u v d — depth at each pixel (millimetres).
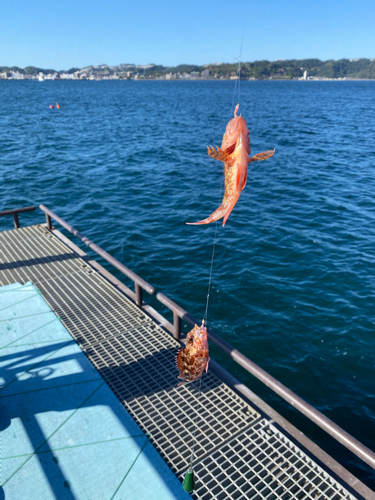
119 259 10391
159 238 11727
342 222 13000
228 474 3568
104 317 5938
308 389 6289
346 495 3416
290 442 3879
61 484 3361
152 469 3521
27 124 36156
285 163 21297
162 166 20547
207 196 15602
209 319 7898
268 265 10055
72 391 4402
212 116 46844
